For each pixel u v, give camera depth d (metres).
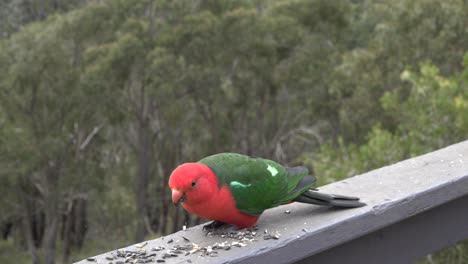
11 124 23.48
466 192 2.29
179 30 22.88
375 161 10.88
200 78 23.00
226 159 2.19
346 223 1.99
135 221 27.31
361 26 26.48
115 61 21.92
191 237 2.01
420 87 10.32
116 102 23.83
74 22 23.36
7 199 25.11
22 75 22.14
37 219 29.12
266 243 1.88
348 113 20.83
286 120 27.16
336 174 11.23
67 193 26.06
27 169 23.05
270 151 26.61
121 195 27.27
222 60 23.64
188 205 2.12
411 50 19.47
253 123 27.48
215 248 1.88
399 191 2.18
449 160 2.49
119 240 27.59
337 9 25.52
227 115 26.38
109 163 27.44
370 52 20.86
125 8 23.53
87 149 26.66
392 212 2.08
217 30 23.23
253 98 25.25
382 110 20.03
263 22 23.77
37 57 22.08
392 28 19.70
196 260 1.80
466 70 10.18
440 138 9.92
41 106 23.44
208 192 2.06
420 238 2.25
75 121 24.22
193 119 26.39
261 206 2.10
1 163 22.80
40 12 29.50
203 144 27.28
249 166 2.14
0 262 27.31
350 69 21.77
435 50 18.92
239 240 1.94
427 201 2.17
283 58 24.89
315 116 25.17
